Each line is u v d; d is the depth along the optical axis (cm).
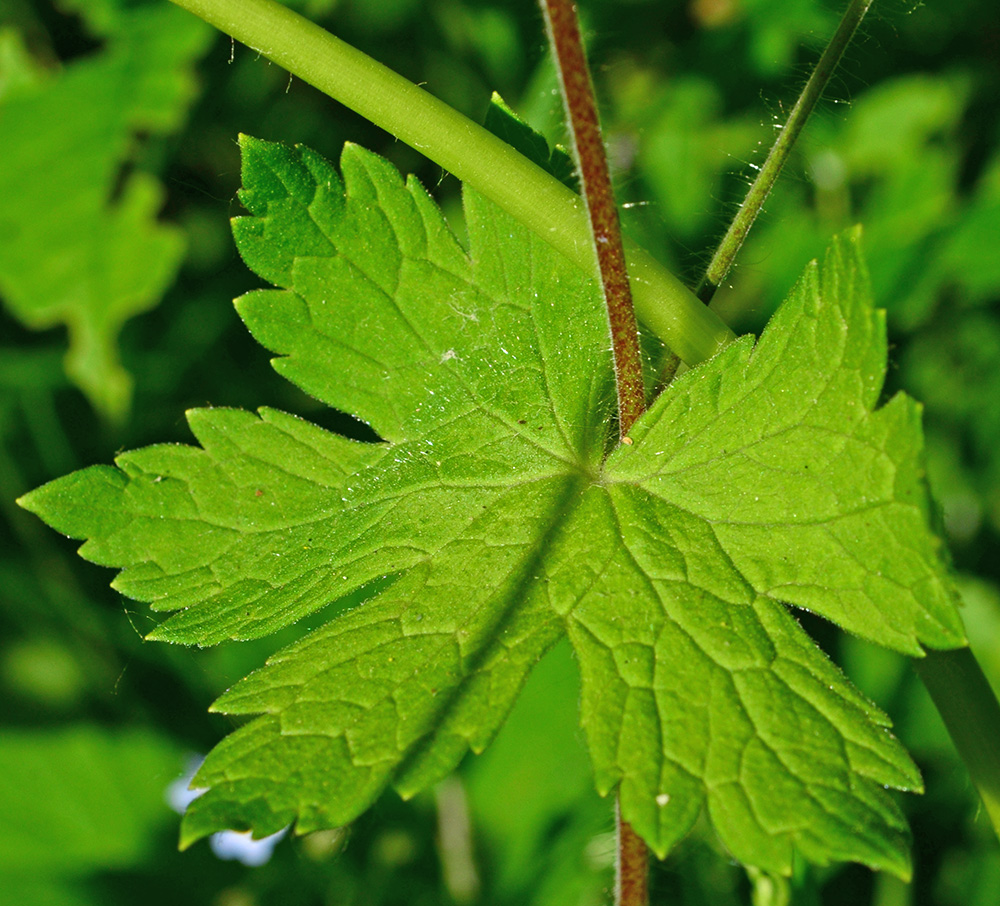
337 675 42
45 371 57
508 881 51
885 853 40
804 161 53
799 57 53
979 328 54
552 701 52
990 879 49
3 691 54
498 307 43
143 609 55
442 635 42
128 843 52
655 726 41
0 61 53
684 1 56
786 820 40
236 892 52
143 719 55
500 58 56
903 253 54
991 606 52
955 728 42
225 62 55
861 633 41
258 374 56
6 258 51
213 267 57
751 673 41
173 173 55
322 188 43
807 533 41
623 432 42
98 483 43
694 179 53
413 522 43
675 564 42
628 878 42
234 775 41
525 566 42
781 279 53
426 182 54
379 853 52
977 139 55
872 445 41
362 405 43
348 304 43
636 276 43
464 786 52
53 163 52
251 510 43
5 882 52
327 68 42
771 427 42
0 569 55
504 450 43
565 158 43
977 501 53
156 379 56
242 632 42
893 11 52
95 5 53
